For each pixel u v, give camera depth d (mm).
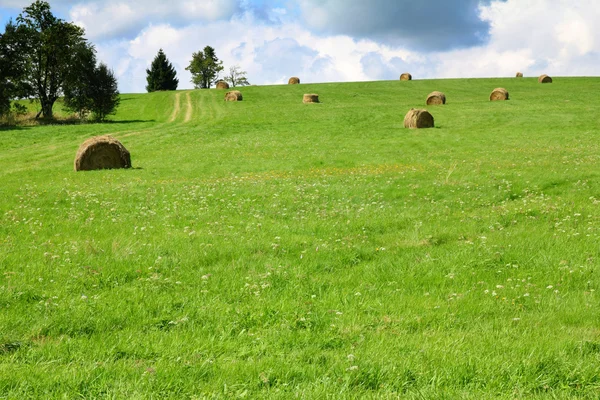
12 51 64750
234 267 9906
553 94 71125
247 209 15961
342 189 19438
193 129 50219
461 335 6766
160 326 7273
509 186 18781
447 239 12250
